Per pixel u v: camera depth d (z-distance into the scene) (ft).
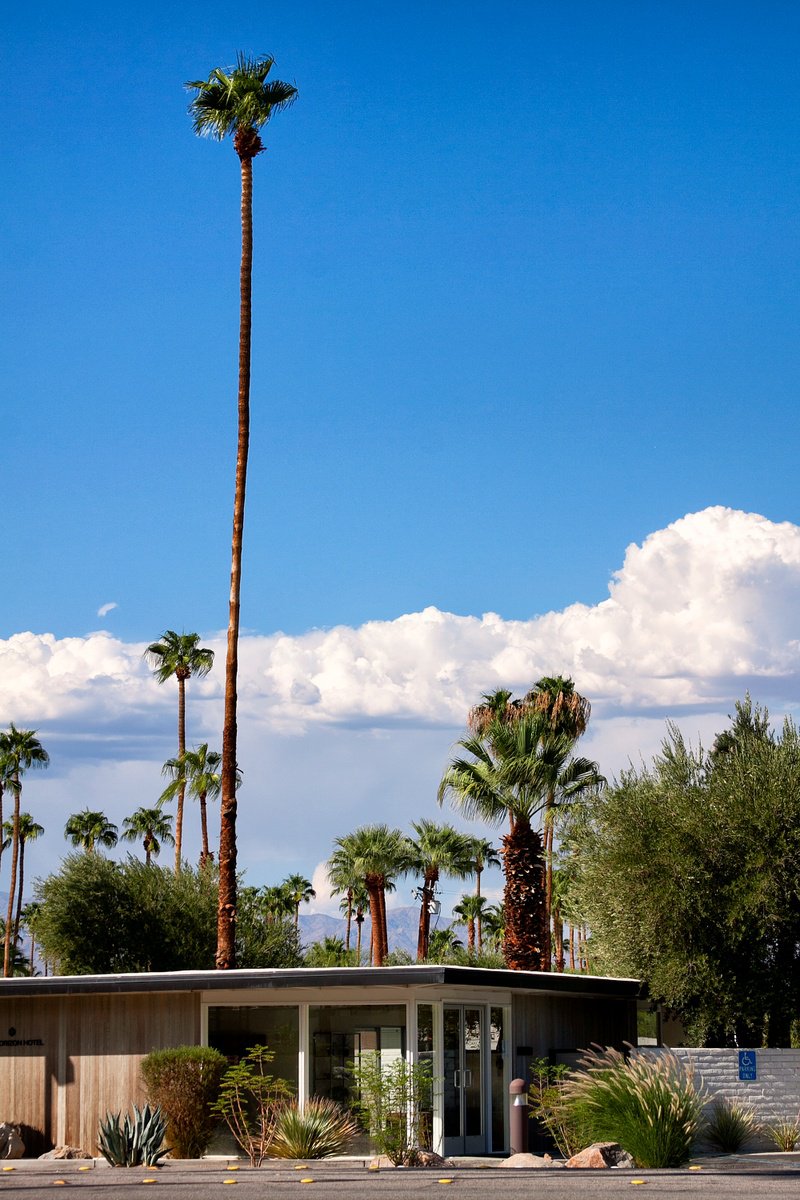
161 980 71.97
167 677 204.95
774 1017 86.12
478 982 69.62
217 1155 70.08
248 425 103.76
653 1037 96.78
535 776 117.39
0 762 243.81
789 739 90.38
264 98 105.70
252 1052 67.51
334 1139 67.82
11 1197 46.24
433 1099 70.79
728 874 86.38
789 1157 66.54
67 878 139.13
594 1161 58.90
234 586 100.68
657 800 90.27
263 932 145.38
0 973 234.17
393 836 187.62
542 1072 75.20
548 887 124.88
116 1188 49.67
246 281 105.29
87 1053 76.23
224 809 96.58
